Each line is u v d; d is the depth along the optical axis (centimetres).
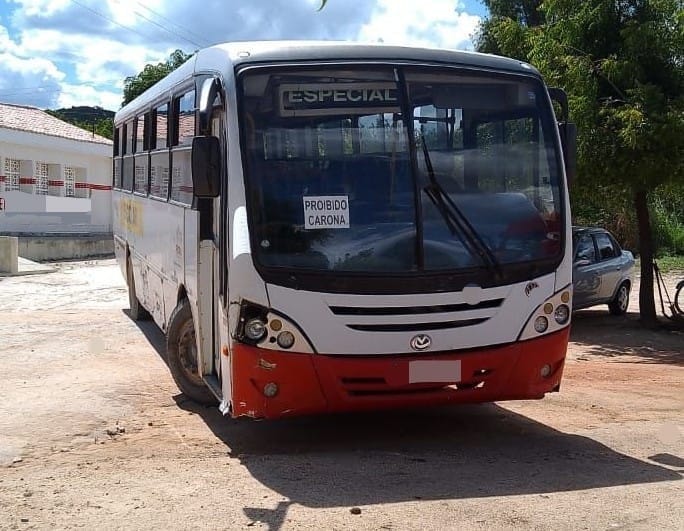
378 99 668
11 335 1263
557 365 690
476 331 648
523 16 2998
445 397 651
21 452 686
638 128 1260
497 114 697
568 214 703
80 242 3128
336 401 631
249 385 628
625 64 1316
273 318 619
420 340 634
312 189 642
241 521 524
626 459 672
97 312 1529
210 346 744
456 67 692
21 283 2106
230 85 658
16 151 3250
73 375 980
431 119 676
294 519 527
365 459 662
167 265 941
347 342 624
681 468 647
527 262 667
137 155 1213
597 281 1538
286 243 629
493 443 718
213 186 654
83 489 588
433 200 657
